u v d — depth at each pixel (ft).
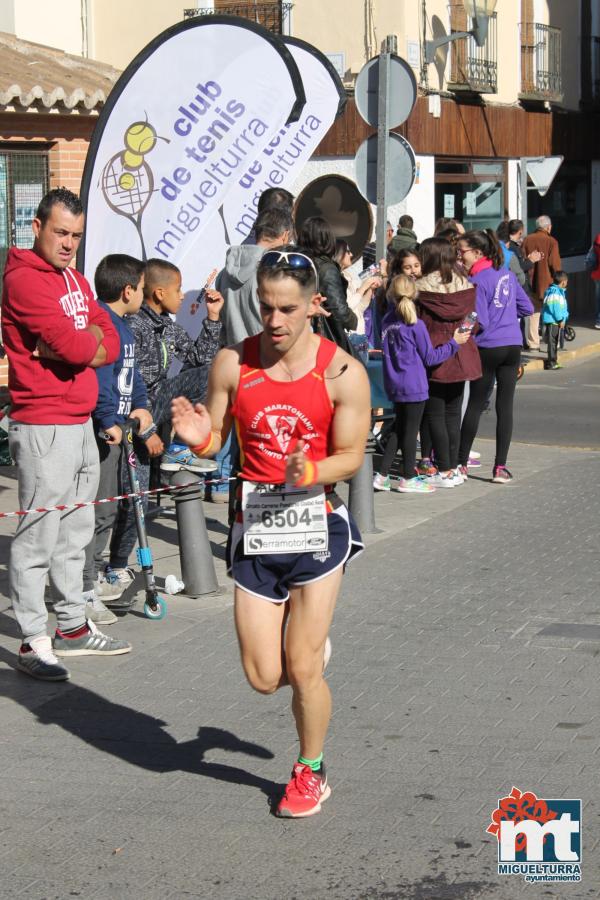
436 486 47.91
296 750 23.52
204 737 24.18
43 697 26.37
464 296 44.52
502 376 48.11
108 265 31.50
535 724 24.25
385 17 91.25
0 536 39.65
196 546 33.32
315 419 19.48
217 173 42.11
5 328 26.76
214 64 41.47
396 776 22.09
